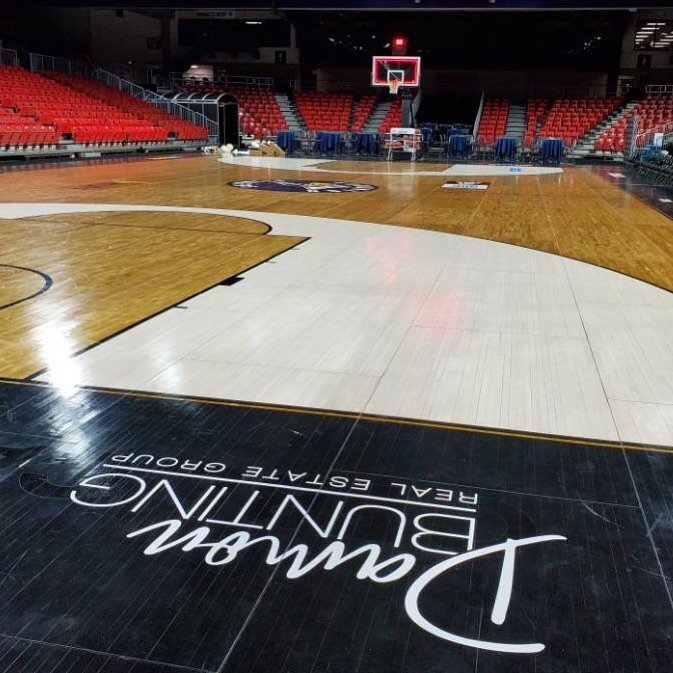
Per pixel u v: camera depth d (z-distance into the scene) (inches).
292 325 190.5
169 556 90.1
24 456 115.1
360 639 76.1
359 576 86.7
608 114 1130.7
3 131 720.3
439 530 96.9
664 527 98.6
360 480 109.7
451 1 887.7
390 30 1251.8
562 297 229.6
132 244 309.4
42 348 167.6
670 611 81.4
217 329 185.2
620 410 138.6
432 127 1193.4
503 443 123.1
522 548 93.0
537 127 1138.7
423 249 311.9
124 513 99.7
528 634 77.4
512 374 156.8
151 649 74.2
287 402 138.9
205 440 121.9
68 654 73.3
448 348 174.1
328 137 1102.4
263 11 1206.3
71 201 458.0
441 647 75.2
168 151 1020.5
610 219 415.8
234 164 832.3
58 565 88.0
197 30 1229.1
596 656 74.3
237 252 295.1
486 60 1248.8
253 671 71.5
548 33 1209.4
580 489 108.3
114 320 191.9
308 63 1301.7
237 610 80.4
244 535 95.0
